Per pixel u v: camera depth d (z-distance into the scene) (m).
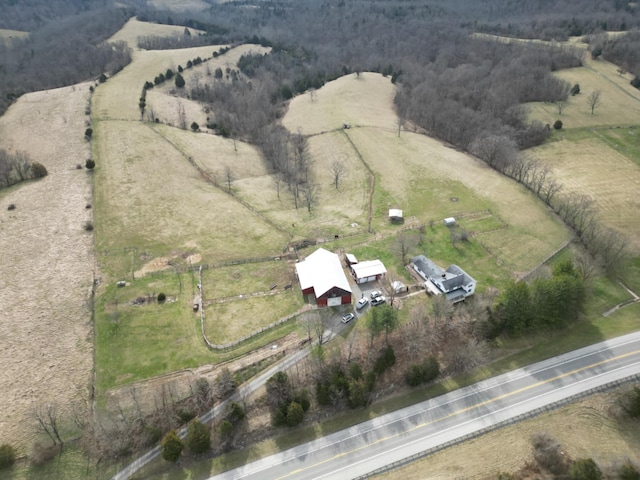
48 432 51.91
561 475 49.78
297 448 54.41
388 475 51.09
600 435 54.50
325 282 71.56
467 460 52.12
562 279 67.25
